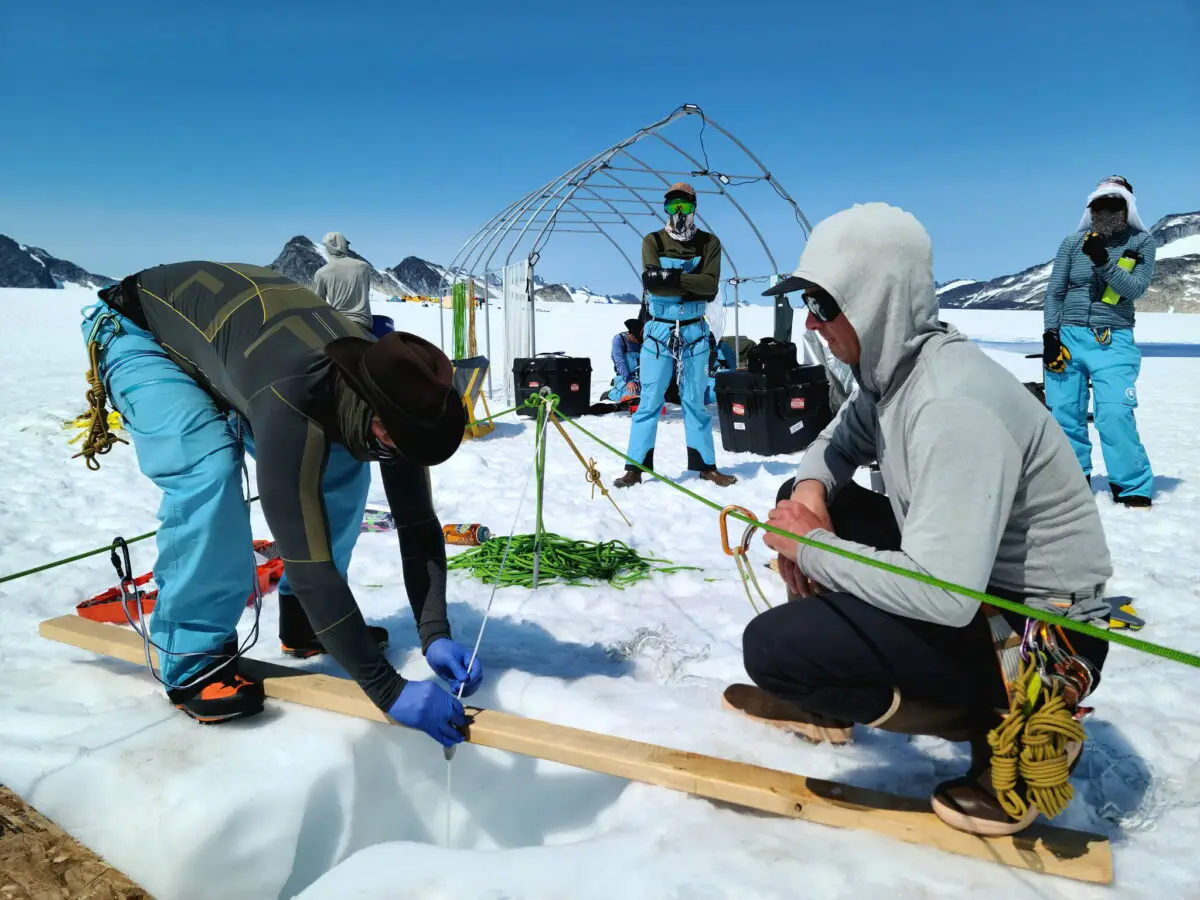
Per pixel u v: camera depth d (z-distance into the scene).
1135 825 2.03
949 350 1.78
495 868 1.89
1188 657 1.60
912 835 1.90
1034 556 1.81
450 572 4.00
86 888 1.95
